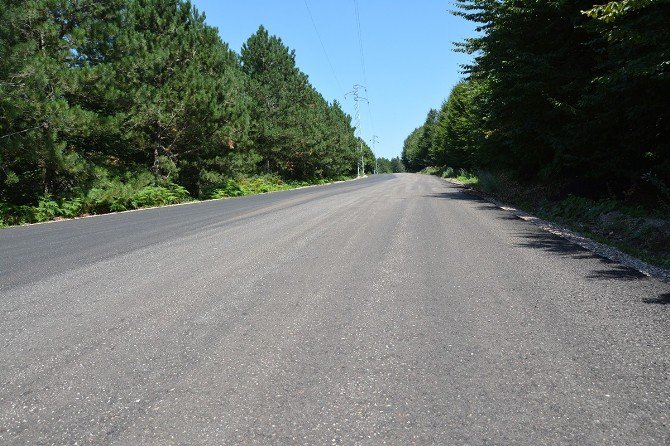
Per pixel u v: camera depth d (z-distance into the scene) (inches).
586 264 210.5
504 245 260.7
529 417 82.8
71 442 76.8
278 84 1425.9
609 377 98.1
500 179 755.4
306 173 1785.2
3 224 482.0
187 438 77.6
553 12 519.2
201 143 885.2
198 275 195.8
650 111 410.3
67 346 119.0
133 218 464.1
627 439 75.9
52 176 622.2
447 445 74.8
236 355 112.2
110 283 184.4
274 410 86.4
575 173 596.1
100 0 650.8
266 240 285.9
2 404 89.9
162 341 121.7
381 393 92.4
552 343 117.0
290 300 157.6
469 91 1238.9
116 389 95.5
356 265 210.1
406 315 140.1
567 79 522.0
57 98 584.1
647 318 135.1
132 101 695.1
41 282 188.2
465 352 112.0
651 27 342.6
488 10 631.2
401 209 483.5
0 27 528.1
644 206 418.6
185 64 852.0
